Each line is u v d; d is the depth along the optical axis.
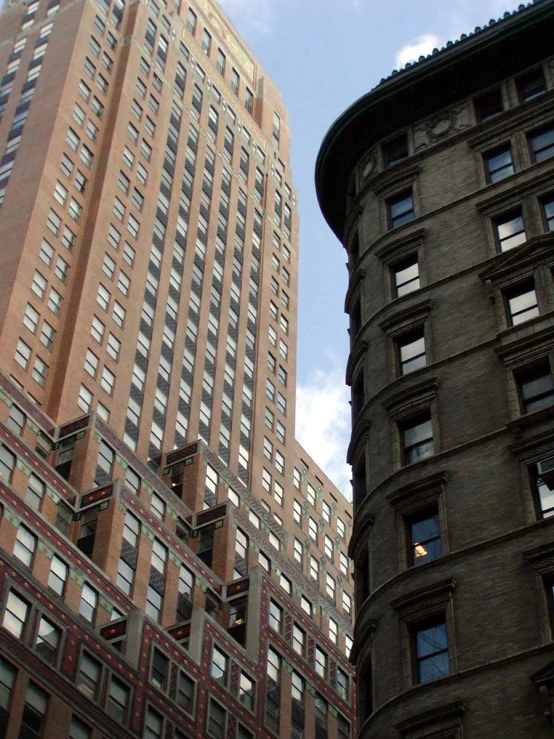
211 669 82.00
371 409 52.31
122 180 125.19
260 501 122.69
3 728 61.59
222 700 80.94
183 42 151.25
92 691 69.12
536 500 44.16
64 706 66.12
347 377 58.19
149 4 147.88
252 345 134.75
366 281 58.50
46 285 109.12
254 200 150.75
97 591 82.31
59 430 98.06
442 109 62.75
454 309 52.72
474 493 45.53
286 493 128.88
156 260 124.12
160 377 116.00
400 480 48.22
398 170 61.31
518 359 48.34
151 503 100.06
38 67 132.00
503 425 47.00
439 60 62.12
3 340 100.75
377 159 63.59
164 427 113.12
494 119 59.56
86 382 105.62
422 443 49.28
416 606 43.62
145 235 124.31
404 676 42.28
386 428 50.75
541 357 47.88
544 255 51.12
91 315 110.50
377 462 50.22
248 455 124.44
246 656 86.88
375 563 47.09
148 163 131.12
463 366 50.09
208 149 145.38
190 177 138.38
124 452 99.88
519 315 50.50
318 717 92.75
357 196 63.22
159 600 90.12
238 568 102.25
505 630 40.91
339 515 141.12
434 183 59.34
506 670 39.78
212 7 164.12
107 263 116.38
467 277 53.56
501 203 55.50
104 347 110.12
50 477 89.88
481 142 59.28
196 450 110.25
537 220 53.72
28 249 109.06
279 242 152.12
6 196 115.56
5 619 65.81
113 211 121.19
